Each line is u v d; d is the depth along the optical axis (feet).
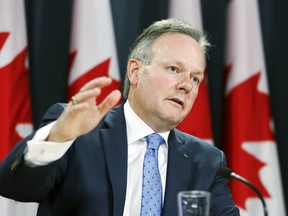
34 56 22.66
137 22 23.68
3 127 20.59
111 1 23.72
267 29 24.68
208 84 24.14
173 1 23.36
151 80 13.60
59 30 22.75
